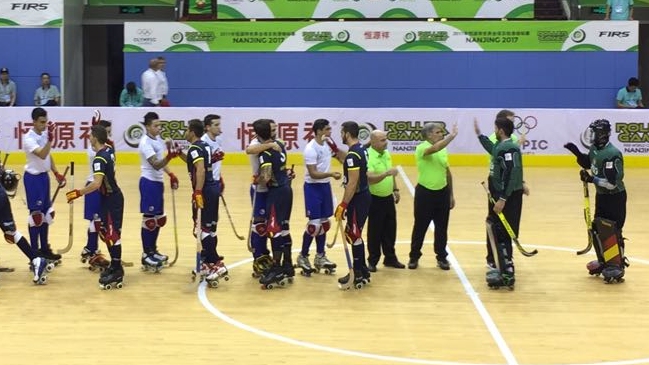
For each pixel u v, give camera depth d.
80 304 8.69
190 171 9.36
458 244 11.73
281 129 19.83
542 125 19.84
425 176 10.05
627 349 7.28
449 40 22.75
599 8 25.16
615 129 19.69
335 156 9.95
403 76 22.89
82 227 12.73
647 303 8.77
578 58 22.66
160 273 10.03
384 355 7.09
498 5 23.14
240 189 16.28
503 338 7.58
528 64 22.73
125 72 22.91
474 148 19.88
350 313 8.38
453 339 7.55
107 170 9.13
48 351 7.16
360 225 9.27
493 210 9.29
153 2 25.38
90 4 25.47
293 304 8.71
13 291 9.19
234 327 7.89
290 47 22.86
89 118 19.72
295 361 6.91
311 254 10.98
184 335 7.64
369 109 19.83
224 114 19.86
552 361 6.96
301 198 15.48
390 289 9.33
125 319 8.15
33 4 22.70
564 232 12.55
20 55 22.88
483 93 22.86
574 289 9.34
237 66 22.94
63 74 23.06
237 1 23.30
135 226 12.84
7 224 9.38
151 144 9.89
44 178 10.03
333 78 22.94
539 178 18.06
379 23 22.75
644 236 12.27
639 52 26.39
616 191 9.59
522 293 9.17
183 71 22.95
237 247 11.44
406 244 11.77
